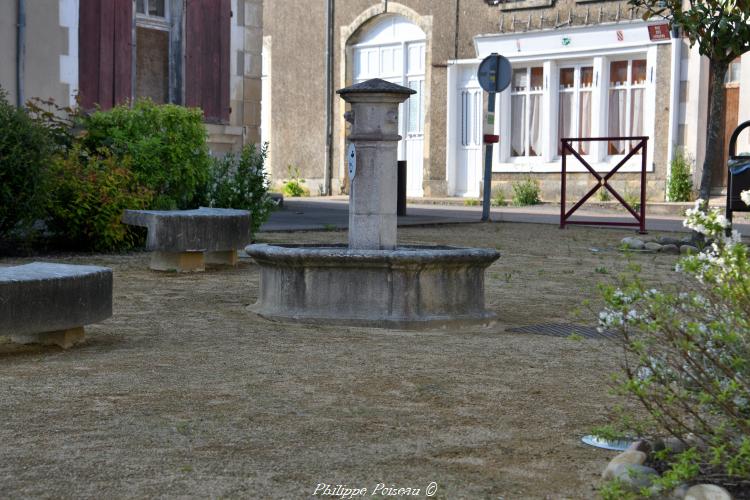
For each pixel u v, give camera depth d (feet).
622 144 67.05
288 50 85.35
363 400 14.02
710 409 10.64
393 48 79.00
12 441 11.78
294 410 13.39
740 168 34.68
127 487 10.19
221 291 25.46
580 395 14.43
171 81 46.47
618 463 10.52
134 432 12.21
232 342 18.38
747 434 9.86
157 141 35.29
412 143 78.54
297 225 45.75
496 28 72.23
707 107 63.26
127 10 44.09
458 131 75.25
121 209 33.78
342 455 11.40
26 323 16.61
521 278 29.14
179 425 12.53
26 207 31.22
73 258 32.09
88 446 11.60
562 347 18.25
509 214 59.21
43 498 9.85
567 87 69.62
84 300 17.66
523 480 10.62
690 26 35.47
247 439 11.98
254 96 50.24
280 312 21.06
